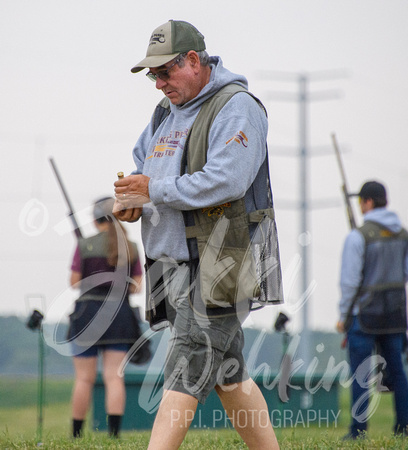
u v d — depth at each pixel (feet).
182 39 38.04
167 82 37.96
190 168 37.40
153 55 38.04
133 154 41.60
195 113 38.11
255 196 38.01
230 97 37.09
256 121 37.17
